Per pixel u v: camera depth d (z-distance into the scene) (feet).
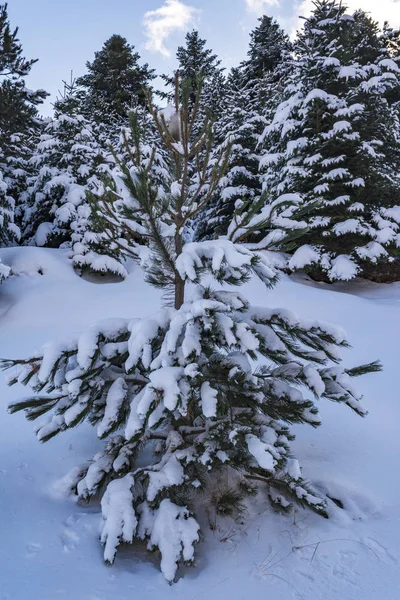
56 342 9.96
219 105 78.89
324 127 46.01
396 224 44.80
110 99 94.32
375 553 9.36
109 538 8.84
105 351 10.02
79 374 9.66
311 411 10.98
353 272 42.04
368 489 12.58
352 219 43.39
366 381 22.20
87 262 43.37
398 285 46.24
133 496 10.25
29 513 10.66
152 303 37.88
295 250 47.52
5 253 44.68
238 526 10.48
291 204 10.26
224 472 11.68
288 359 10.94
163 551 8.66
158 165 34.32
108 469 11.00
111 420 9.75
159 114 10.12
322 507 10.15
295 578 8.57
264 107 69.46
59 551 9.07
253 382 9.88
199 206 10.41
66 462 13.92
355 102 48.01
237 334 9.19
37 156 53.52
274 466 9.02
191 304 9.81
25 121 61.72
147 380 11.24
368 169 45.60
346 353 26.43
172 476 9.63
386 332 29.19
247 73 96.68
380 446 15.51
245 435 9.44
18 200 61.82
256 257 9.14
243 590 8.20
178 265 9.78
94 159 52.19
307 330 10.66
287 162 46.73
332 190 45.37
